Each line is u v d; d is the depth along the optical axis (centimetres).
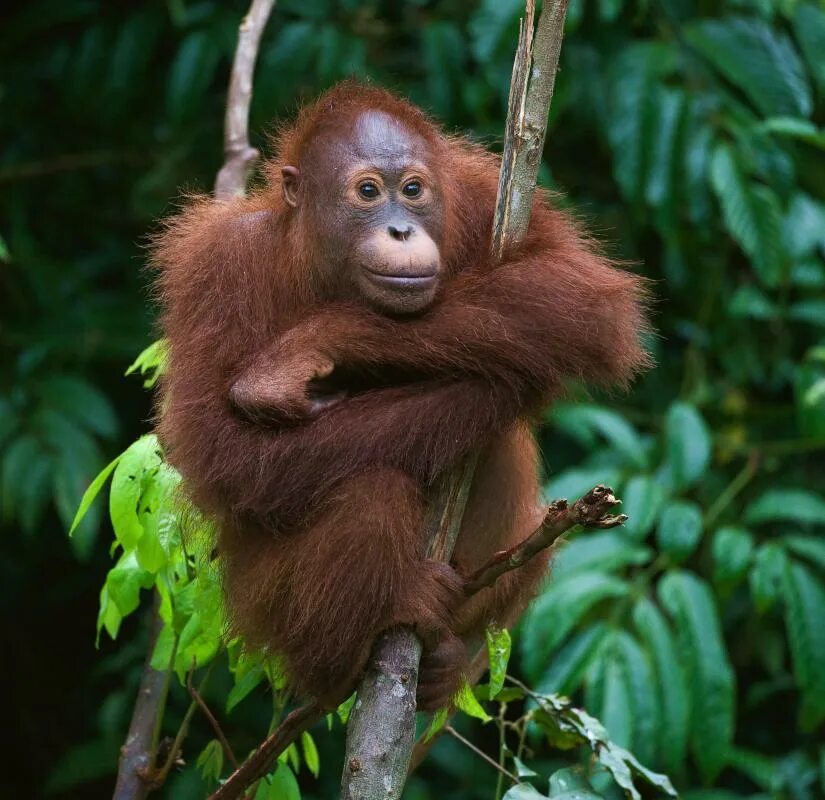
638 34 1040
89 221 1216
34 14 1119
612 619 835
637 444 928
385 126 546
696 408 1062
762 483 1081
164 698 570
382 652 486
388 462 504
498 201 531
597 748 561
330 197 541
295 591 503
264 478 502
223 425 510
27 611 1277
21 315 1120
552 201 638
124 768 586
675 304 1141
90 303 1101
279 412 498
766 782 950
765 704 1116
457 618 565
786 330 1120
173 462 524
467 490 511
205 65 1045
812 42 980
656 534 967
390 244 525
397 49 1126
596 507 426
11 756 1291
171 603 550
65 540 1208
